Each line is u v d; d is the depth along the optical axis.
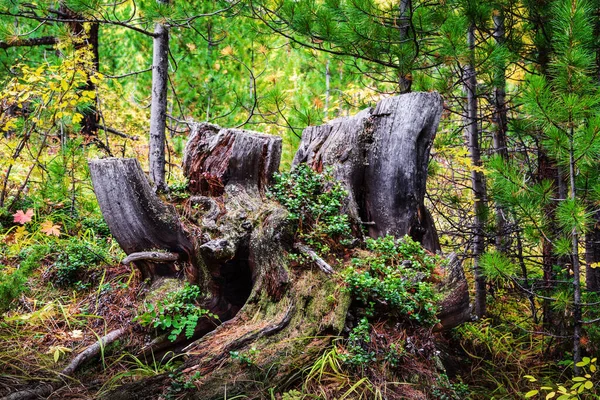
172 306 4.06
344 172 5.02
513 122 5.70
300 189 4.80
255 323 4.05
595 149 4.13
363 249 4.69
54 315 4.39
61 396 3.49
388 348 3.87
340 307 3.95
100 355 3.90
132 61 11.15
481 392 4.77
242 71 10.20
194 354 3.77
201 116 10.17
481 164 6.12
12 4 6.53
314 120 6.46
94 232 5.84
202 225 4.45
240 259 4.40
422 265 4.45
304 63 10.37
